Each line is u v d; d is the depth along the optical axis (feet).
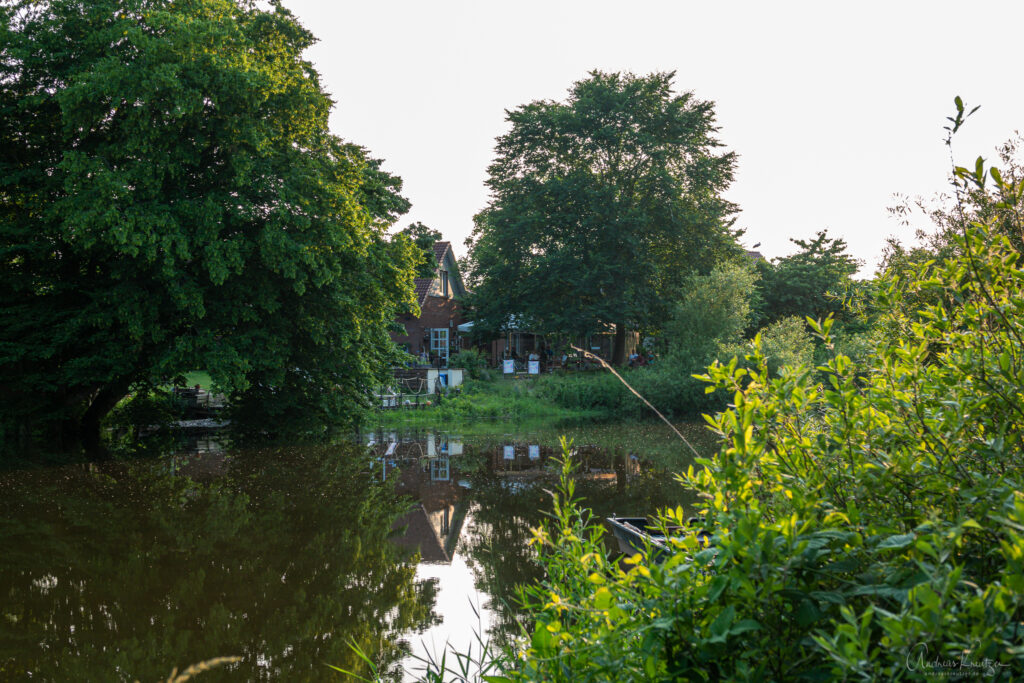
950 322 7.85
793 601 5.55
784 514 6.57
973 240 7.57
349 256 68.28
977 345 7.34
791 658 5.60
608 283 132.98
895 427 7.29
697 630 5.85
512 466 59.06
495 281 147.13
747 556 5.57
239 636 23.90
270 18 70.44
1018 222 7.73
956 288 7.70
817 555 5.58
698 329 114.52
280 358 66.80
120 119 59.52
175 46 57.57
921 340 8.08
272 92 62.69
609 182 141.90
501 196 148.97
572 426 89.61
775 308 151.02
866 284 9.48
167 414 87.40
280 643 23.20
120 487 49.19
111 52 59.36
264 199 64.28
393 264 75.41
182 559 32.86
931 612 4.43
